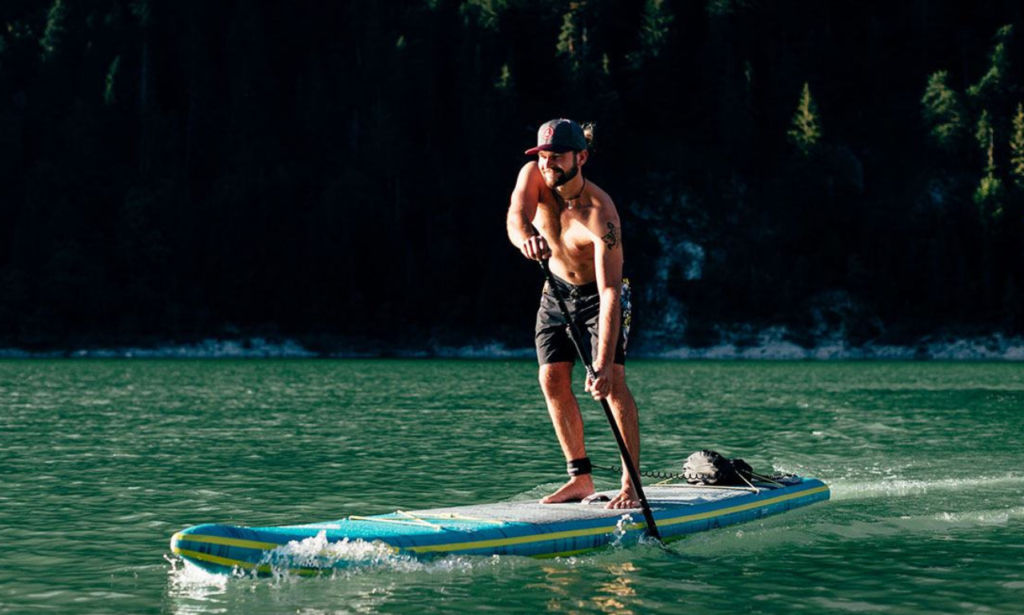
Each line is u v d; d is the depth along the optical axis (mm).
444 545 5809
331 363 72375
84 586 5492
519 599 5078
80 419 18438
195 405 23031
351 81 123312
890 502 8281
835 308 105062
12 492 9141
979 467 11117
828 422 18453
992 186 107000
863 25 136750
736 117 120438
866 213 114438
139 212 101875
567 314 6395
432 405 23328
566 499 7113
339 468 11031
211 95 118438
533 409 21828
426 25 123875
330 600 5004
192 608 4949
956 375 50750
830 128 124312
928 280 106125
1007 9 133375
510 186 111250
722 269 106875
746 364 78062
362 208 105000
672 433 15906
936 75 118062
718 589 5328
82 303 95875
